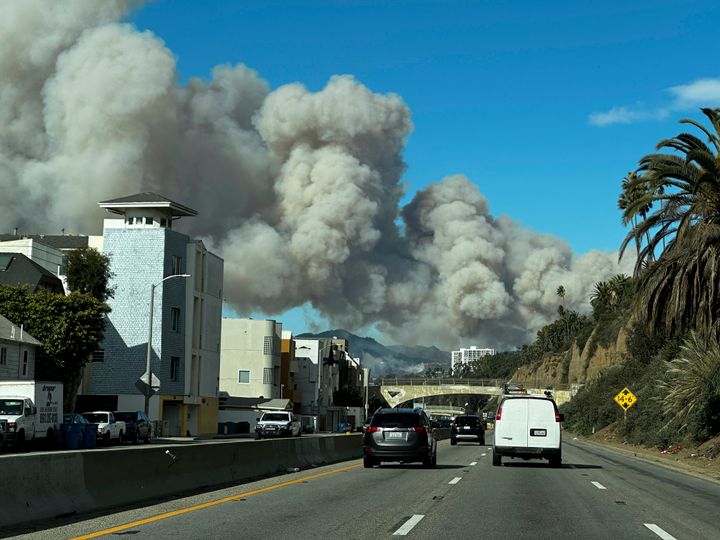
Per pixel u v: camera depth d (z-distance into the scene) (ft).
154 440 185.26
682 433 133.59
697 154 111.96
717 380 125.80
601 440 207.21
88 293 203.72
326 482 69.46
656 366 200.95
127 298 228.02
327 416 422.00
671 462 111.65
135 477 52.34
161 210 254.06
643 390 186.50
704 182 114.73
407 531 40.73
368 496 57.41
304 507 50.42
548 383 476.13
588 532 41.55
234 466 70.28
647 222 120.98
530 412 91.66
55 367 186.19
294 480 71.36
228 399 318.04
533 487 66.28
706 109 116.67
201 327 246.06
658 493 64.18
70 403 190.80
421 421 88.33
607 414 236.84
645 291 121.19
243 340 334.03
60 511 43.24
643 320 125.90
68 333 185.68
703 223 115.14
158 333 225.97
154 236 229.66
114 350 226.17
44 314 186.29
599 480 75.46
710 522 46.50
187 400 234.79
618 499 58.34
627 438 180.75
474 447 159.63
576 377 434.71
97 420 147.74
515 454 91.35
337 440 108.47
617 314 397.19
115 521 42.83
